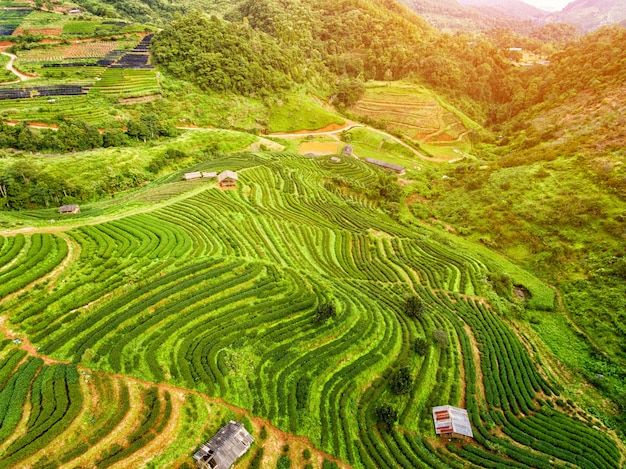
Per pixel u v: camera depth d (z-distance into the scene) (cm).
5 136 10275
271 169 11275
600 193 8588
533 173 10369
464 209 10512
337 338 5188
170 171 11812
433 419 4519
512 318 6869
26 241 5706
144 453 3288
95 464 3150
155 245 6228
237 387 4072
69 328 4412
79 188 9519
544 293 7481
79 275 5250
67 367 3916
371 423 4256
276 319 5153
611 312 6588
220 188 9375
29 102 12325
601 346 6231
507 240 9038
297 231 8175
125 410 3559
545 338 6612
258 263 6212
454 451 4256
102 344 4256
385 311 6075
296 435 3866
